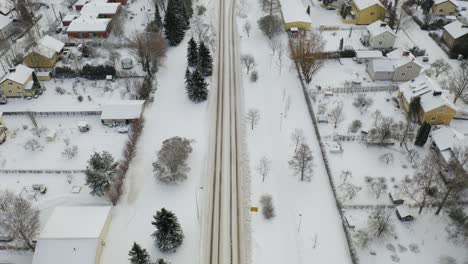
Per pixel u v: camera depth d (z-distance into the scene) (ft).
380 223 191.72
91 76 311.88
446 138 233.96
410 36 361.71
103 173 217.97
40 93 299.79
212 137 260.83
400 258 186.80
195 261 191.62
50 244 185.06
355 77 308.60
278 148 251.19
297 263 188.24
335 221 206.08
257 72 319.88
